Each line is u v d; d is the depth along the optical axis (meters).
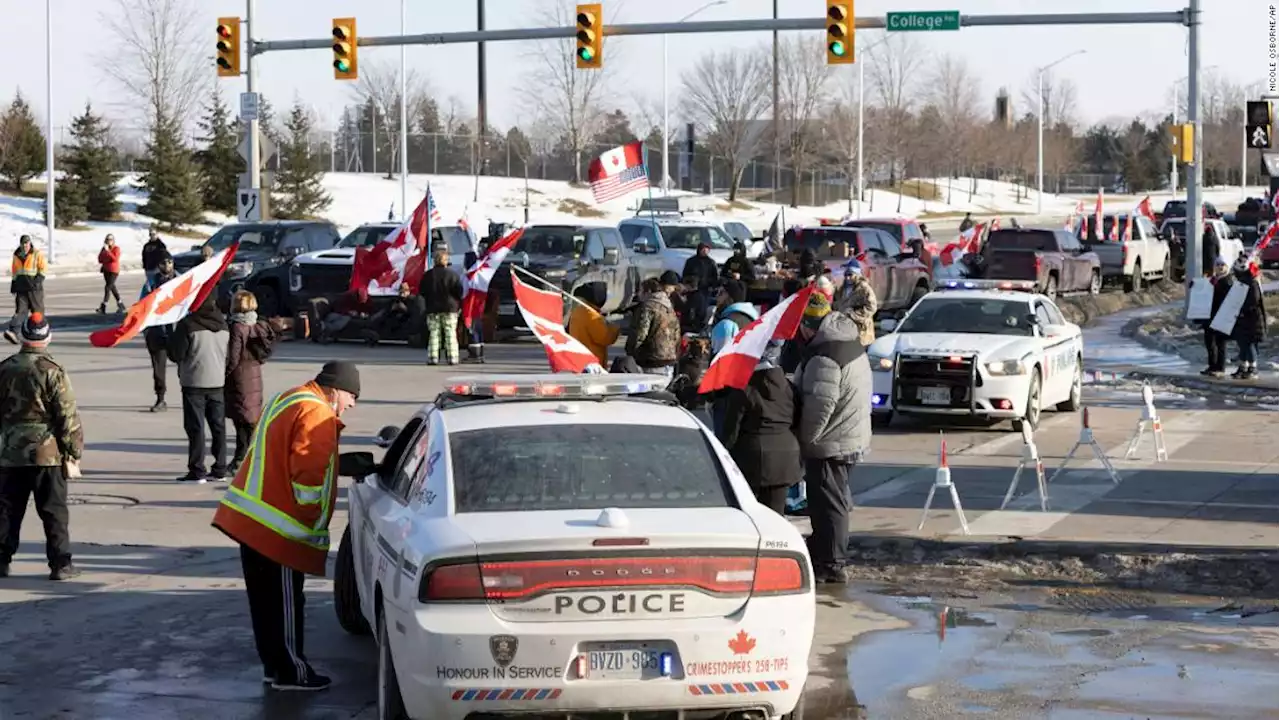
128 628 8.95
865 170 91.94
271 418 7.59
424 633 5.94
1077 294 38.06
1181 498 13.23
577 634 5.93
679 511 6.41
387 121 88.50
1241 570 10.41
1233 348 27.50
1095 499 13.20
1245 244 57.81
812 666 8.12
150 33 69.69
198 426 14.12
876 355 18.03
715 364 9.63
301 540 7.54
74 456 10.10
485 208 70.94
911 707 7.37
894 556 10.97
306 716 7.28
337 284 28.39
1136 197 120.94
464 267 28.55
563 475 6.61
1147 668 8.09
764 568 6.14
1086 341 30.11
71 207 58.97
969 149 109.31
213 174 68.75
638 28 31.56
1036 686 7.74
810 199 88.44
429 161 87.06
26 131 66.38
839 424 10.00
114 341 12.57
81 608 9.44
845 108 92.25
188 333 14.00
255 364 14.20
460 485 6.52
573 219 70.69
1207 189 132.50
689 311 19.69
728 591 6.08
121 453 15.83
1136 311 38.19
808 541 10.48
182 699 7.54
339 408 7.84
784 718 6.46
